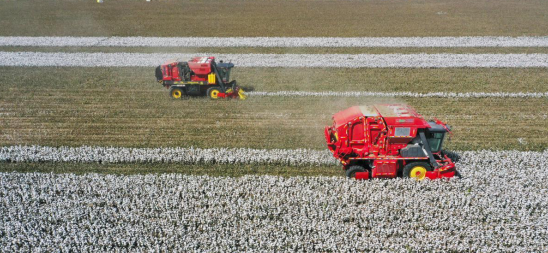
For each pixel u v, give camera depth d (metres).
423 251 13.34
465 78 29.41
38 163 18.33
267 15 54.16
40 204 15.56
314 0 65.62
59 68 31.89
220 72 25.39
